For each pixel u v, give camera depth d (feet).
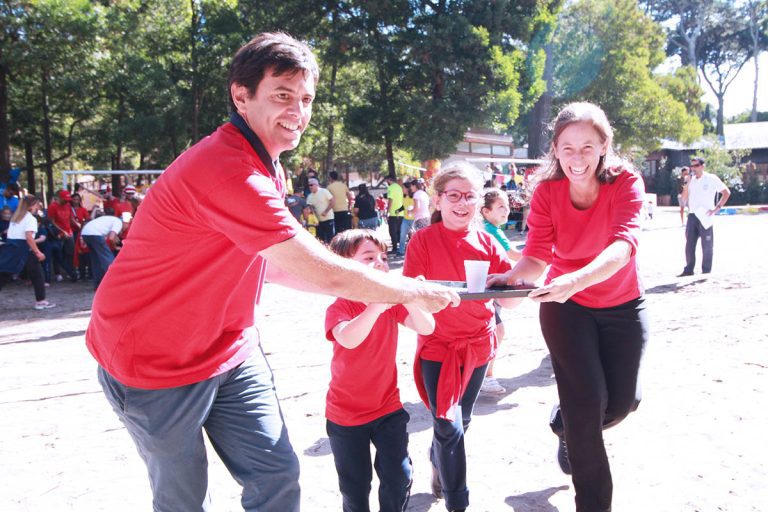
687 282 32.99
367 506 9.91
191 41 85.56
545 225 10.61
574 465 9.75
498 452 13.28
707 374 17.34
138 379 7.31
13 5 64.44
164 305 7.25
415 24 67.05
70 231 47.80
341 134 116.16
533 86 74.74
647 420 14.35
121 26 79.10
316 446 14.05
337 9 68.33
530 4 69.31
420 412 16.02
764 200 126.00
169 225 7.02
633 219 9.26
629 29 102.42
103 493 12.20
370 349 9.58
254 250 6.84
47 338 27.68
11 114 90.27
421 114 66.08
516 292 8.50
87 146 100.42
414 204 46.50
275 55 7.07
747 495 10.84
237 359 7.85
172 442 7.50
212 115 91.25
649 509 10.56
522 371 19.12
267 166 7.37
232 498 11.89
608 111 100.63
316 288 8.77
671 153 144.87
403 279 7.82
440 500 11.50
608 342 10.04
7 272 35.70
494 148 109.91
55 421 16.42
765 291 29.04
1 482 12.77
